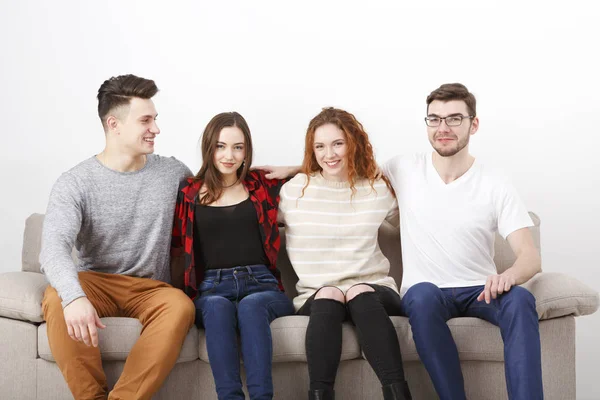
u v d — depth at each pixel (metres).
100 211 2.63
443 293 2.55
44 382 2.54
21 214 3.54
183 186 2.73
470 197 2.69
